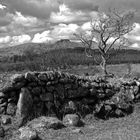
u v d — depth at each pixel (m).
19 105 5.81
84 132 5.93
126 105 8.07
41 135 5.36
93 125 6.66
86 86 7.61
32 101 6.12
